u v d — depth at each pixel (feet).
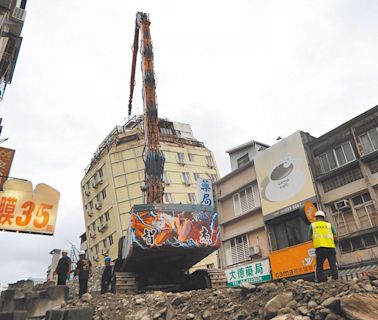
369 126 58.70
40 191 37.06
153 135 57.93
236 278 73.51
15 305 34.78
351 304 16.71
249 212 75.31
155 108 60.39
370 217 55.36
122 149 132.26
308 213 59.16
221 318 21.71
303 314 17.99
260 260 68.90
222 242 82.17
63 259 40.42
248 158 88.33
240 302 22.90
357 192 57.52
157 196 53.31
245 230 76.13
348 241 57.11
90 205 142.51
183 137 148.66
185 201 125.90
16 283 48.14
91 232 139.23
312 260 58.54
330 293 19.17
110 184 127.65
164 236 42.39
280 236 68.18
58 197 37.65
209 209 46.24
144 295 30.48
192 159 138.00
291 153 68.49
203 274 48.70
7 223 34.42
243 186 79.25
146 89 61.62
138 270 51.24
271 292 21.85
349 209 58.34
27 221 35.32
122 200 123.54
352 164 58.44
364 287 18.88
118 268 52.13
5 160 36.88
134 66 81.71
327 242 24.38
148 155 55.88
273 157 72.08
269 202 69.97
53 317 25.98
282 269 63.52
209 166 140.15
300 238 63.93
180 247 42.60
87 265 40.55
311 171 64.18
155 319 24.12
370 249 53.52
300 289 20.38
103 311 28.68
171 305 25.36
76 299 35.63
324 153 64.59
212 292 26.18
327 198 61.57
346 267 55.11
